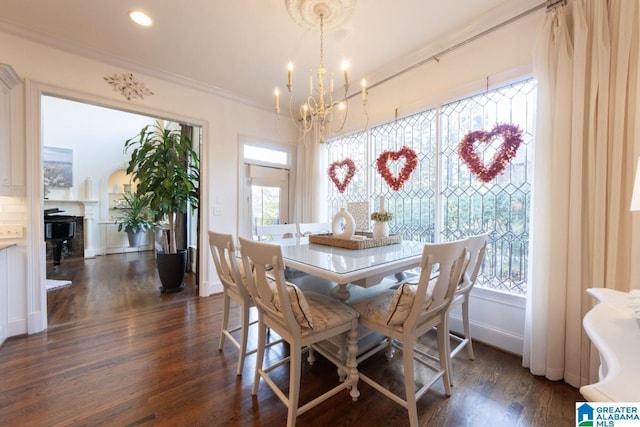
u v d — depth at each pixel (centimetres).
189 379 178
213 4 203
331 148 392
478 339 232
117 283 396
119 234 657
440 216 265
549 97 181
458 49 245
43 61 242
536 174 187
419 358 188
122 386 170
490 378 182
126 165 662
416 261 174
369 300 172
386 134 318
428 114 276
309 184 404
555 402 160
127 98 287
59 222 498
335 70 295
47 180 570
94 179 627
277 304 141
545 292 181
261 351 164
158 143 384
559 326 177
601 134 162
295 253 188
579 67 169
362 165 346
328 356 176
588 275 170
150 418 146
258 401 159
